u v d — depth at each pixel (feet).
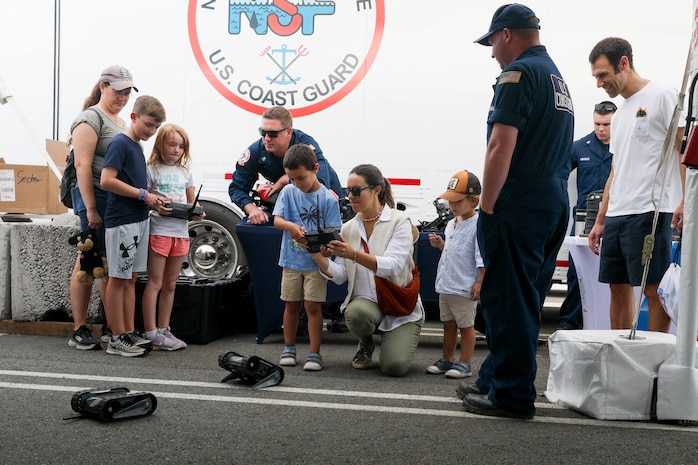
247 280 18.62
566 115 10.26
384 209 13.67
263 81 20.62
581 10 19.51
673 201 12.51
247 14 20.66
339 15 20.27
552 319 21.63
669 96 12.48
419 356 15.61
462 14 19.90
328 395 11.64
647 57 19.35
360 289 13.65
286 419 10.18
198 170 21.01
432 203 20.07
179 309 16.34
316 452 8.82
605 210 14.07
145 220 14.78
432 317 21.83
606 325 15.17
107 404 9.79
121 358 14.35
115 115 15.78
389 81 20.15
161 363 13.99
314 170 14.03
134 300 15.31
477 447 9.08
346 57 20.27
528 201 9.95
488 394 10.58
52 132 21.22
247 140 20.79
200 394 11.51
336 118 20.34
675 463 8.66
